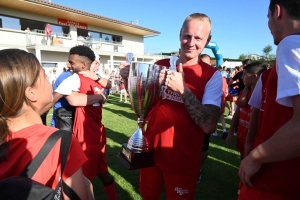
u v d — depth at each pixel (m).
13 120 0.78
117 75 16.02
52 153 0.77
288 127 0.78
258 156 0.91
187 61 1.49
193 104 1.26
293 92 0.77
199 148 1.50
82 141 2.04
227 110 9.38
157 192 1.66
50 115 7.75
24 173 0.72
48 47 16.11
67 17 18.27
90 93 2.15
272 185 1.02
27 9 15.86
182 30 1.45
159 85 1.33
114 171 3.35
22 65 0.77
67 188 0.81
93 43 20.14
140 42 26.41
